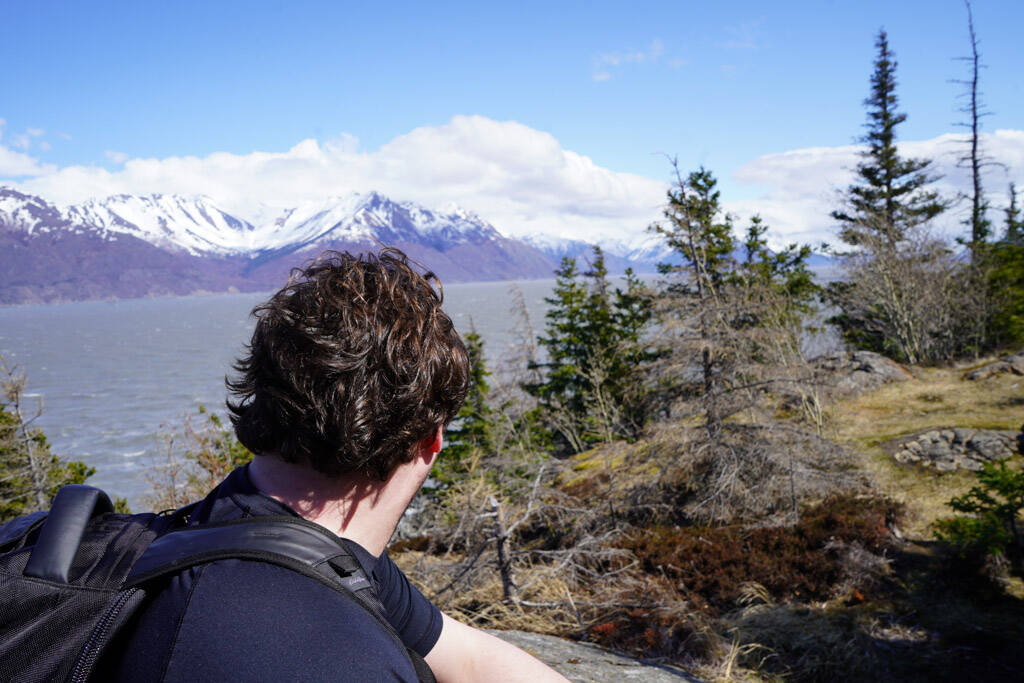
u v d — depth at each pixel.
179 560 0.60
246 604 0.56
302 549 0.64
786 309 12.73
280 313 0.73
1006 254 19.64
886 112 29.09
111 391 85.56
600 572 7.08
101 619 0.56
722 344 9.16
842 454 9.67
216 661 0.53
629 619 5.67
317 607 0.59
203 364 114.19
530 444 14.74
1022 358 15.64
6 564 0.61
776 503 9.51
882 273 19.47
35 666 0.55
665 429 9.27
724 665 5.15
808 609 6.89
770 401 11.77
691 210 9.38
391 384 0.72
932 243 19.70
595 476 9.93
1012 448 10.86
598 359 18.52
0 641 0.55
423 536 8.61
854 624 6.45
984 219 27.25
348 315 0.71
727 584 7.26
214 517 0.69
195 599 0.56
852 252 20.22
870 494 9.67
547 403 19.73
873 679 5.47
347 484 0.74
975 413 13.06
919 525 8.95
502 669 1.02
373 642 0.61
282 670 0.53
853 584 7.22
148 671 0.53
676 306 9.41
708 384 9.45
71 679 0.54
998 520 7.33
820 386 9.98
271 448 0.72
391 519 0.79
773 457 8.96
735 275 9.72
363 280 0.76
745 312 9.80
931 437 11.70
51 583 0.58
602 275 21.58
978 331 19.30
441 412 0.79
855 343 21.61
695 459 9.31
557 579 5.86
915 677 5.54
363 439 0.69
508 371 17.52
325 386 0.69
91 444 54.12
